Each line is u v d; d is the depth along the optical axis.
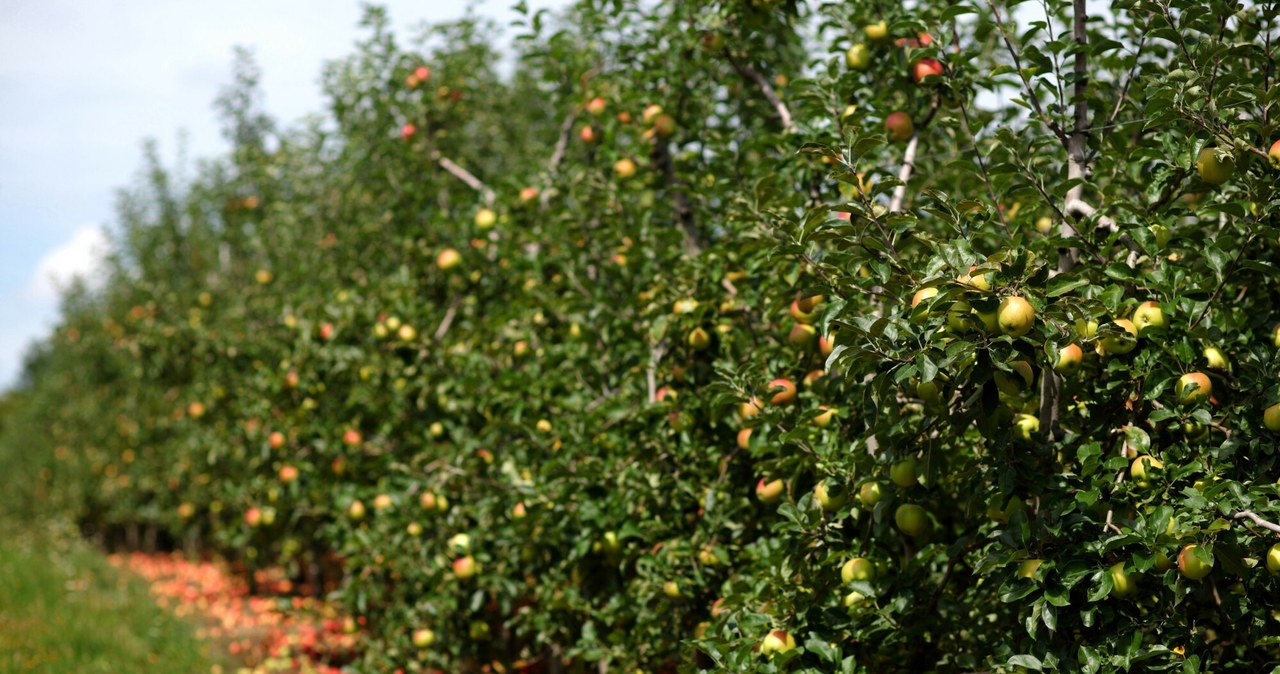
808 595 3.28
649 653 4.22
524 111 8.85
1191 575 2.42
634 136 5.22
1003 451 2.72
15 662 6.84
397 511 5.44
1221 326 3.00
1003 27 3.17
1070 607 2.73
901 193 3.66
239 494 7.76
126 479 13.12
